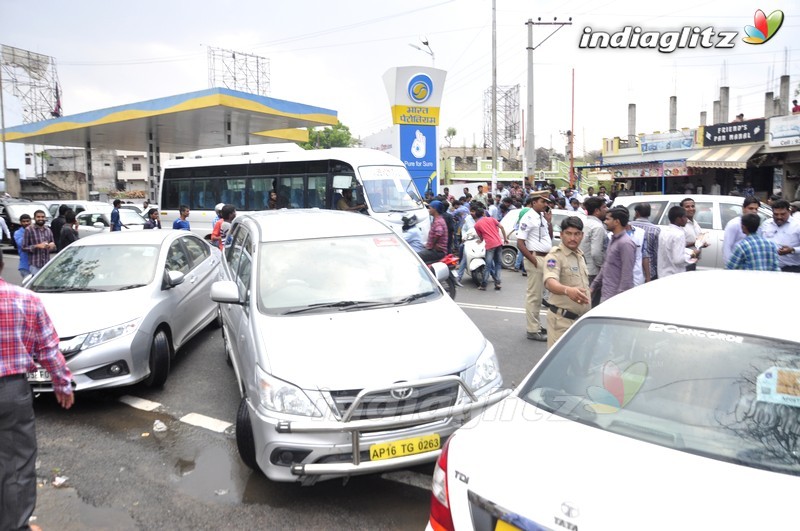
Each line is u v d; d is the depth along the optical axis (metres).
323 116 23.91
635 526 1.87
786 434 2.26
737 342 2.60
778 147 21.95
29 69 47.09
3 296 3.02
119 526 3.60
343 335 4.04
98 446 4.73
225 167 15.80
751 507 1.93
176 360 7.02
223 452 4.61
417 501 3.82
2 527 3.05
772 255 5.97
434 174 19.80
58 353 3.29
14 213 19.48
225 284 4.70
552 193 18.38
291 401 3.56
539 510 2.01
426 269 5.16
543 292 7.68
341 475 3.47
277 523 3.59
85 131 25.34
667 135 28.25
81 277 6.34
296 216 5.80
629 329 2.87
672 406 2.49
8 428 3.02
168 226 17.64
